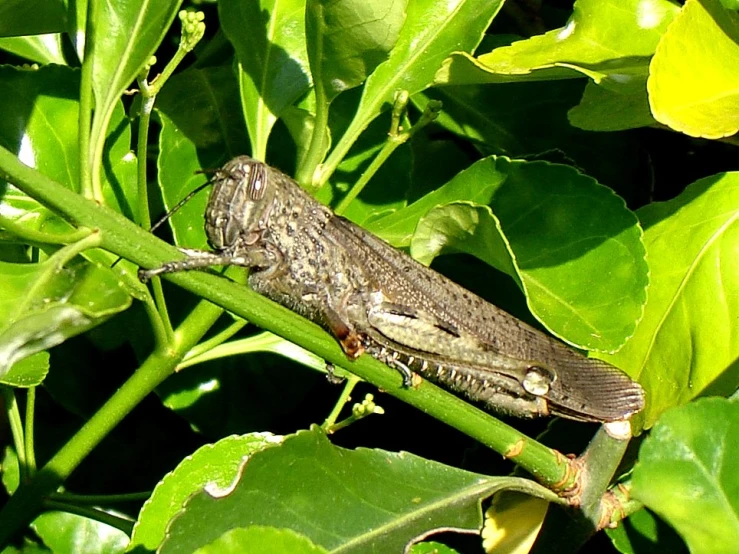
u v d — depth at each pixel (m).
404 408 0.34
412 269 0.33
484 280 0.34
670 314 0.32
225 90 0.34
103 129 0.29
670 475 0.29
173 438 0.35
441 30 0.32
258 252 0.32
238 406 0.34
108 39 0.30
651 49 0.32
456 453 0.34
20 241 0.29
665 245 0.32
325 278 0.32
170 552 0.28
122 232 0.28
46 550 0.33
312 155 0.32
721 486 0.29
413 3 0.32
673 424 0.29
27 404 0.32
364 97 0.32
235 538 0.28
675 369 0.31
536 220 0.32
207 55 0.35
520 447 0.30
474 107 0.34
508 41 0.34
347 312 0.32
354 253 0.32
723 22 0.30
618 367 0.32
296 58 0.32
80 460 0.32
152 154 0.35
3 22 0.31
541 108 0.34
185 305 0.34
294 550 0.28
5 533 0.32
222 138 0.34
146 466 0.34
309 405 0.35
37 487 0.32
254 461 0.28
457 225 0.31
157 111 0.34
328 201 0.34
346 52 0.31
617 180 0.34
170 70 0.30
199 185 0.33
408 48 0.32
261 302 0.29
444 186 0.33
